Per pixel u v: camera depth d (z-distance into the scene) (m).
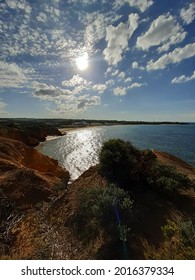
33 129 67.69
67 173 27.77
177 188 9.12
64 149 48.97
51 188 13.77
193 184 9.63
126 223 6.68
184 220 7.09
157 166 9.97
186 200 8.52
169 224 6.41
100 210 7.02
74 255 6.09
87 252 6.01
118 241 6.02
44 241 7.09
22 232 8.25
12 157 24.14
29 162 27.95
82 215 7.63
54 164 30.19
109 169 9.51
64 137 75.50
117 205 7.22
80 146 53.75
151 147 47.06
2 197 11.03
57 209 9.21
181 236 5.91
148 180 9.08
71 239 6.84
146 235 6.26
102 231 6.52
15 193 11.83
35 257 6.21
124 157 9.73
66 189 12.55
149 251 5.67
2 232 8.52
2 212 10.14
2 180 12.80
